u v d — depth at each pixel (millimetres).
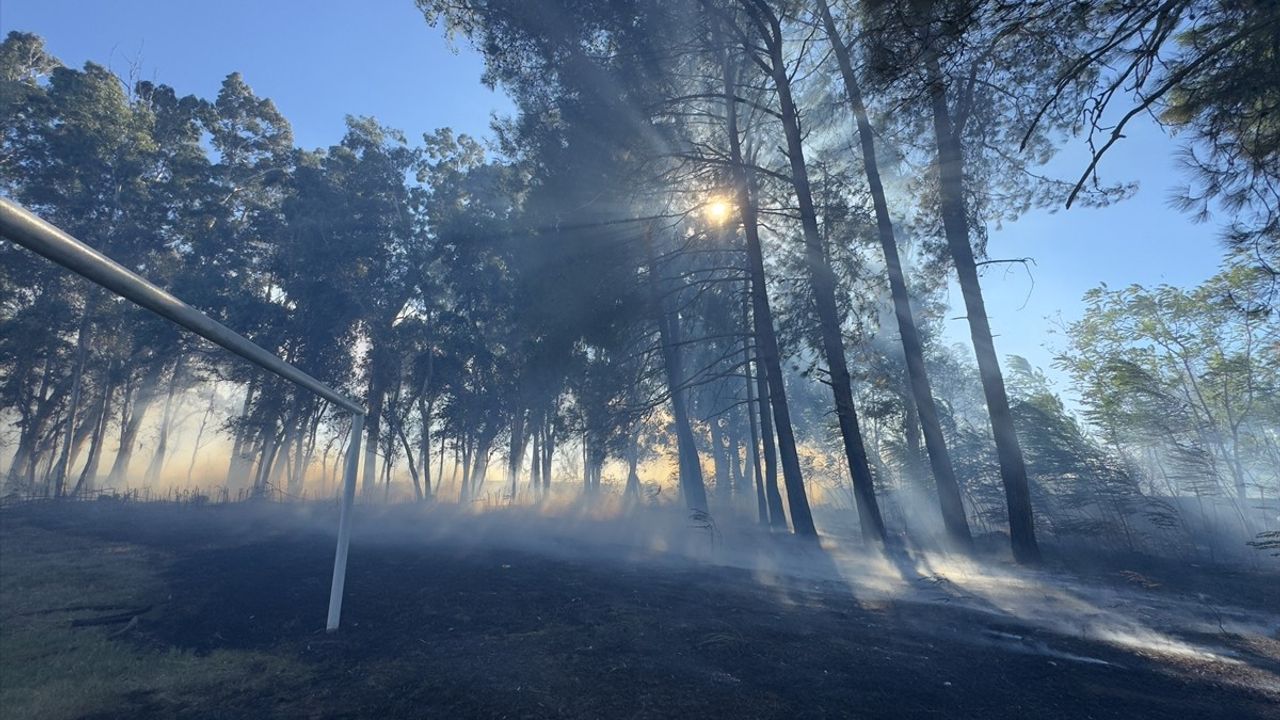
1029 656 6426
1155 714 4832
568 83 16844
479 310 31328
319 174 31672
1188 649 6762
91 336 29625
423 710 4660
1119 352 19484
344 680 5367
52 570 11188
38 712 4773
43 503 23609
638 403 20047
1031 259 14156
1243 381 17406
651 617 7598
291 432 33938
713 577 11203
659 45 16188
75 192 29531
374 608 8070
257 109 38219
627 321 19016
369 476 32969
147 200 30812
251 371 29906
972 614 8336
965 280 14445
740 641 6559
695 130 19594
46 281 28250
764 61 17734
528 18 16094
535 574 10766
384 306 32531
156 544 14859
